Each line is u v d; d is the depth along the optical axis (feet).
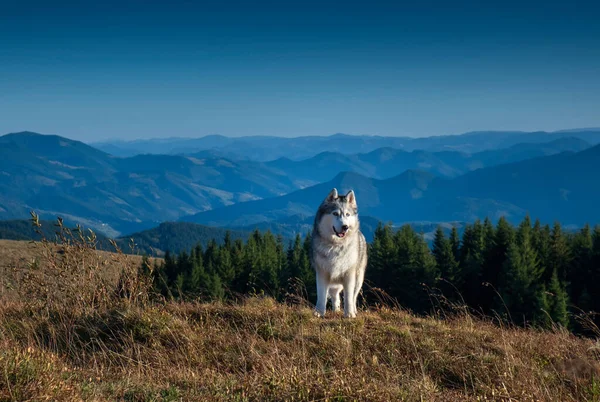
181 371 20.16
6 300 28.73
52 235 28.30
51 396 15.15
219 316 27.66
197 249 209.05
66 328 24.98
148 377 19.11
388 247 160.25
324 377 18.19
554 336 27.45
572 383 20.65
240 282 176.14
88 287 27.89
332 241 31.27
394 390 17.72
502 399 17.85
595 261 151.94
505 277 135.23
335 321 27.66
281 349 22.95
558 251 160.86
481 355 22.98
